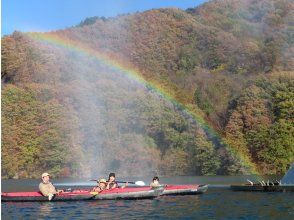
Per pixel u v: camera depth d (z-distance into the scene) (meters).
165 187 38.31
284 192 38.38
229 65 148.88
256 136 102.19
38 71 116.19
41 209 28.30
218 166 102.44
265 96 108.50
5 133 99.62
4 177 98.50
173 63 145.25
